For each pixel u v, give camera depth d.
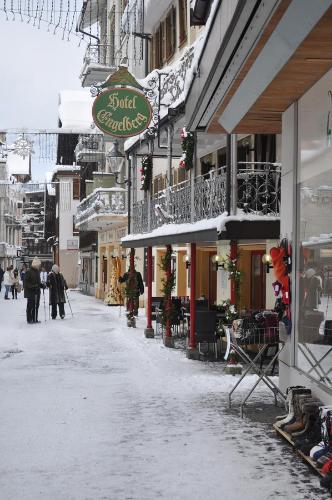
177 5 21.67
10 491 5.86
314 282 7.84
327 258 7.36
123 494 5.77
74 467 6.53
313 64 7.00
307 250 8.19
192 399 9.77
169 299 16.12
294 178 8.81
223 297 17.83
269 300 14.73
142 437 7.61
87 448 7.18
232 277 12.23
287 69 7.22
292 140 8.91
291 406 7.65
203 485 5.99
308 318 8.09
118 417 8.60
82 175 48.50
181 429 7.98
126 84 16.03
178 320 16.84
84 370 12.48
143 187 21.34
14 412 8.90
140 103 15.64
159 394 10.14
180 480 6.12
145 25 24.98
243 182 12.55
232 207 12.07
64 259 61.06
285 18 5.80
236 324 10.29
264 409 9.04
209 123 10.87
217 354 14.44
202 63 9.24
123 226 33.50
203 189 13.79
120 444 7.32
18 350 15.38
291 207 8.91
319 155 7.71
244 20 6.23
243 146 15.95
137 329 20.66
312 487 5.91
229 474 6.29
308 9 5.30
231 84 8.37
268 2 5.64
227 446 7.22
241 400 9.64
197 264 20.58
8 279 39.59
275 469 6.42
